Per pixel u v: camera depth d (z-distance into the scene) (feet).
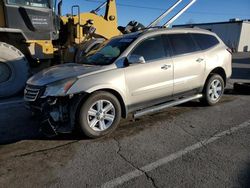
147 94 16.56
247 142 14.01
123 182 10.62
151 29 17.97
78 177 11.03
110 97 14.97
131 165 11.89
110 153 13.08
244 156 12.46
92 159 12.52
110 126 15.21
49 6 27.17
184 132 15.53
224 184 10.27
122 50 16.11
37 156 12.92
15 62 24.53
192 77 18.79
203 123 16.98
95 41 27.58
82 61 17.94
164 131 15.74
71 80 14.08
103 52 17.35
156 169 11.50
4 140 14.97
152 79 16.55
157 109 17.29
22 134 15.79
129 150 13.37
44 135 15.49
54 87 14.05
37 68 29.04
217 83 20.76
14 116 19.16
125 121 17.52
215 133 15.30
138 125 16.76
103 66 15.25
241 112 19.13
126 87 15.55
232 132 15.42
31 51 27.09
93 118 14.70
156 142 14.24
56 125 14.58
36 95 14.60
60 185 10.51
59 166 11.94
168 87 17.46
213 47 20.56
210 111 19.48
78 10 30.55
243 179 10.58
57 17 28.94
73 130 15.08
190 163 11.91
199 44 19.70
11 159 12.65
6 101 23.54
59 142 14.49
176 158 12.42
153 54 16.88
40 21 26.81
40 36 27.25
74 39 31.37
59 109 14.34
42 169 11.71
